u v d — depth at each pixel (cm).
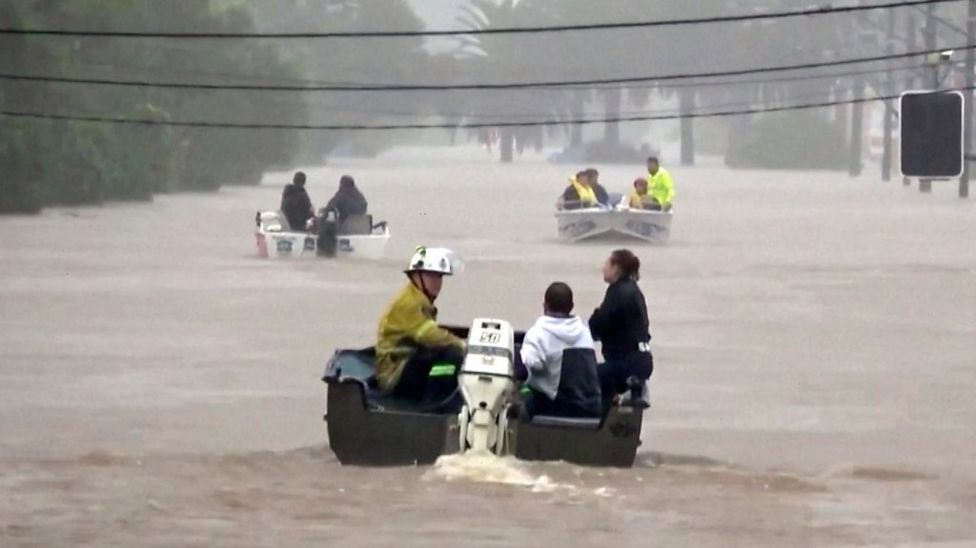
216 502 4394
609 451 4869
